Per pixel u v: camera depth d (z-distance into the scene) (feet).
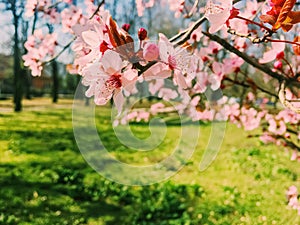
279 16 3.63
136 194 21.89
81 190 22.77
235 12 3.66
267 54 6.01
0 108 51.11
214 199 21.74
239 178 25.23
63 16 12.75
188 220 18.81
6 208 19.51
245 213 19.57
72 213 19.72
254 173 25.70
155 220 19.27
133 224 18.81
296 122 13.20
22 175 24.84
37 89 68.59
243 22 6.00
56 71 64.54
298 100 4.85
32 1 12.32
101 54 3.61
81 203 21.08
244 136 35.45
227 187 22.97
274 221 18.47
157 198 21.49
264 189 23.07
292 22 3.64
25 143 32.24
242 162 27.86
